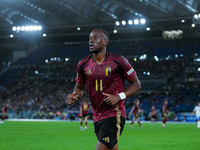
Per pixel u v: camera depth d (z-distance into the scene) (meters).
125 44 70.62
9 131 20.30
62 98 56.72
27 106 54.84
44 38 74.19
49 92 60.34
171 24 58.16
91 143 13.67
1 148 11.70
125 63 5.17
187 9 47.94
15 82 65.94
